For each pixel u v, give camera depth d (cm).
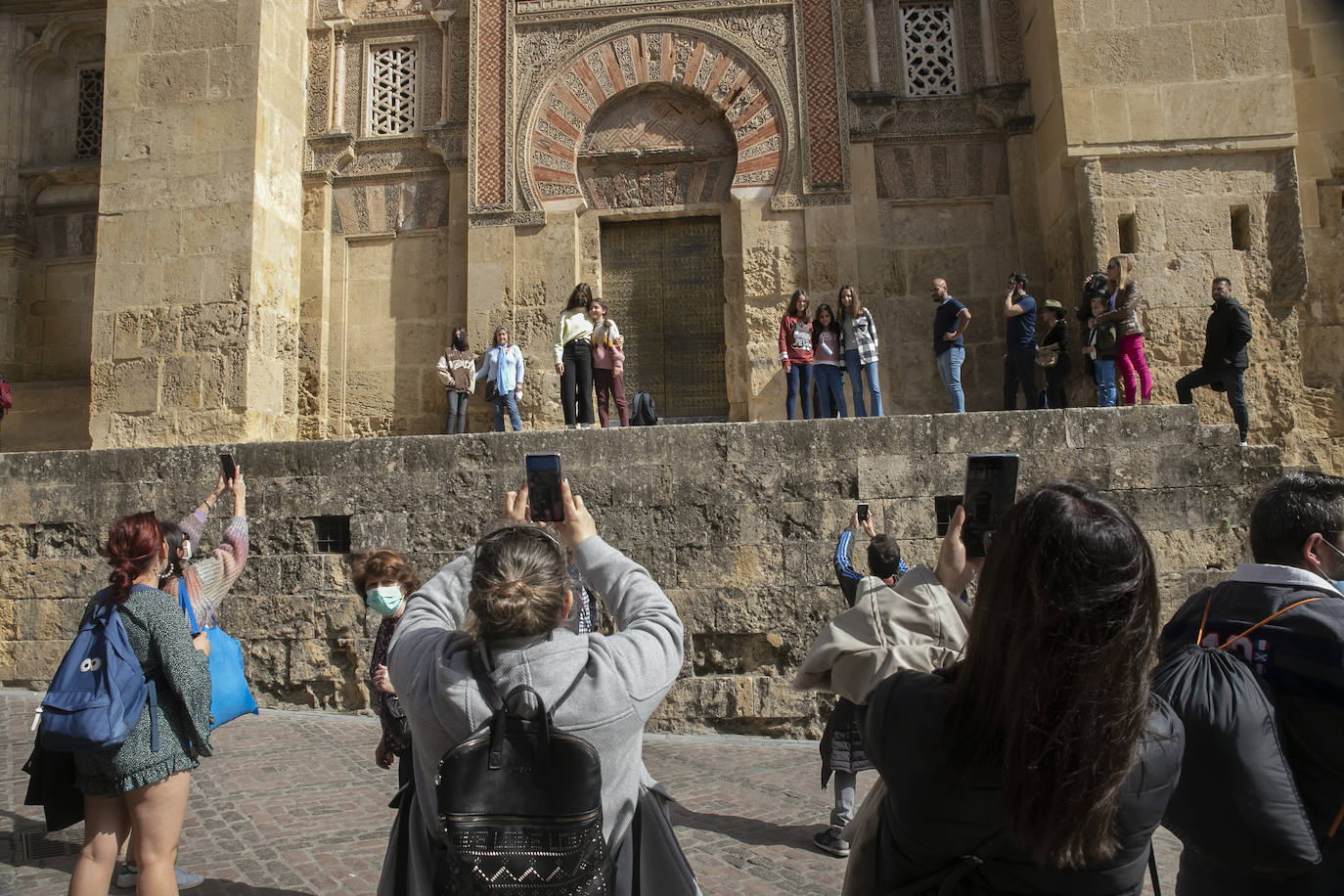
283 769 643
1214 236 1112
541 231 1297
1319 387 1208
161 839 352
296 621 814
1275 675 239
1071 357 1130
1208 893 239
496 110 1317
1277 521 262
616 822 226
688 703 771
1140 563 174
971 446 783
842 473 782
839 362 1045
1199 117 1123
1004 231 1279
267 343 1218
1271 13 1130
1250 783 212
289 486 828
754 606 773
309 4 1370
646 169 1325
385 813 554
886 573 506
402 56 1383
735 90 1303
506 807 200
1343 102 1242
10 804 562
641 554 783
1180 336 1095
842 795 498
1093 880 177
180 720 359
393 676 235
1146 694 173
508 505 274
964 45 1315
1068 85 1143
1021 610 173
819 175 1282
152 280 1196
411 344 1316
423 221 1338
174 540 442
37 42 1490
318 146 1337
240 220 1193
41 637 847
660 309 1317
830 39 1305
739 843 512
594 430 800
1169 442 782
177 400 1173
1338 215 1233
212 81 1222
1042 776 166
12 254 1448
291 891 442
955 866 185
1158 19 1141
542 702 210
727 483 785
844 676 235
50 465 864
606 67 1319
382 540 809
